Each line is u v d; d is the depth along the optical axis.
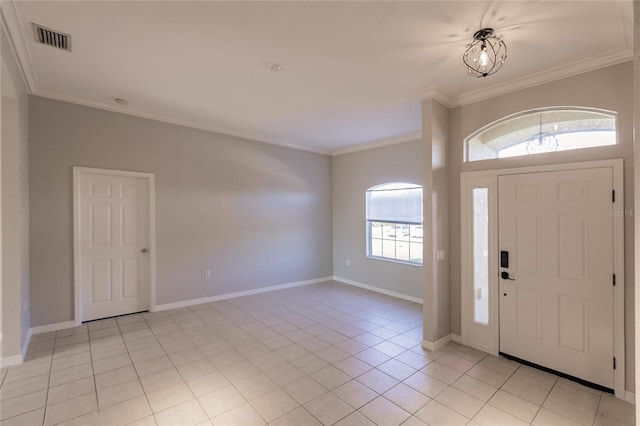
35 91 3.40
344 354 3.14
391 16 2.05
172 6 1.96
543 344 2.83
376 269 5.70
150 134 4.30
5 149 2.86
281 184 5.79
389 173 5.51
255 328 3.83
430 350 3.24
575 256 2.65
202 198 4.81
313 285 6.10
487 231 3.22
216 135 4.95
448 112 3.51
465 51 2.50
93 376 2.70
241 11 2.01
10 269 2.87
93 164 3.87
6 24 2.07
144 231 4.34
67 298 3.72
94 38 2.35
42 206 3.54
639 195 1.06
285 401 2.36
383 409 2.27
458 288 3.45
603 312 2.51
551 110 2.83
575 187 2.65
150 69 2.86
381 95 3.42
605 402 2.37
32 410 2.24
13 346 2.88
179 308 4.57
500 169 3.11
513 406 2.31
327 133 5.08
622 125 2.43
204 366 2.89
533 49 2.41
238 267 5.23
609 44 2.32
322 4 1.94
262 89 3.30
